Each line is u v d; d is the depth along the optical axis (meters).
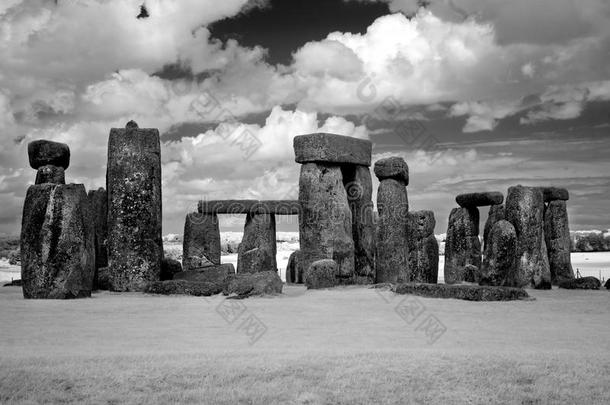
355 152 30.27
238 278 24.33
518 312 20.45
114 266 26.36
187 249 32.19
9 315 19.23
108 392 11.07
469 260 34.00
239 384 11.50
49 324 17.69
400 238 29.72
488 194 33.34
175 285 24.66
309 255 28.84
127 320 18.52
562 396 11.20
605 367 12.53
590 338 15.93
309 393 11.18
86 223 23.89
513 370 12.32
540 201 28.56
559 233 32.81
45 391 11.06
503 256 25.89
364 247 30.53
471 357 13.12
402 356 13.20
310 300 22.97
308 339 15.77
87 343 14.98
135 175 26.72
